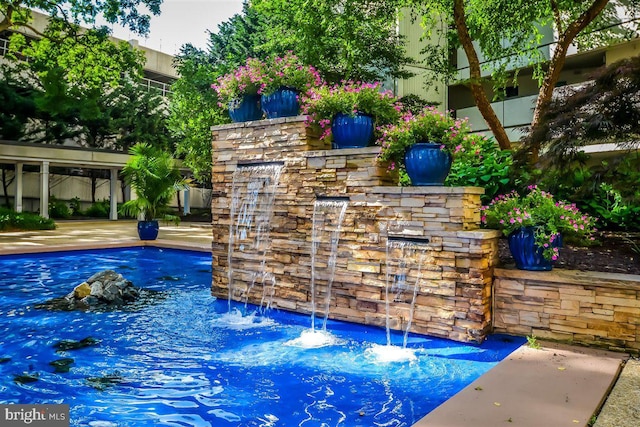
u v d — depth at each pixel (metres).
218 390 3.05
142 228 11.91
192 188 27.34
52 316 5.06
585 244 5.22
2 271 8.25
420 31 15.81
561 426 2.24
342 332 4.36
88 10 15.16
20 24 14.98
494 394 2.66
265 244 5.28
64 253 10.23
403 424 2.54
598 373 3.02
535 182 5.55
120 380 3.23
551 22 12.12
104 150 21.05
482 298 3.87
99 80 17.06
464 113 15.54
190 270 8.59
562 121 5.10
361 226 4.51
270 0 12.68
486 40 9.70
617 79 4.73
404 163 4.38
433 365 3.47
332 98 4.71
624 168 4.85
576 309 3.75
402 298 4.25
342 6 11.66
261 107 5.52
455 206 3.98
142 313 5.21
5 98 20.59
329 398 2.90
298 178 4.97
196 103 16.89
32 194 23.67
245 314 5.14
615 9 11.38
